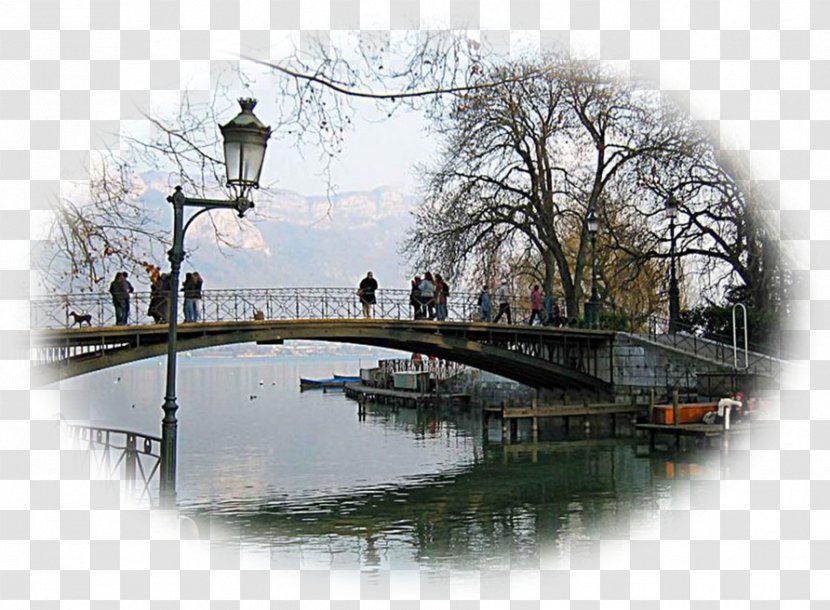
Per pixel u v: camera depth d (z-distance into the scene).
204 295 29.16
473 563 17.22
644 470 27.41
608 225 41.19
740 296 37.44
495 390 51.72
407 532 20.20
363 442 37.56
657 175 38.38
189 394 78.19
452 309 36.34
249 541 19.36
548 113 40.69
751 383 31.23
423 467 30.09
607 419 38.44
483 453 33.03
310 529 20.56
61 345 25.55
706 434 29.64
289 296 31.08
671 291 38.22
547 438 36.66
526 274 47.75
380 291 33.53
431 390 58.34
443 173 43.12
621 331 38.59
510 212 43.06
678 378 36.25
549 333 37.22
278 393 79.62
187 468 29.91
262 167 11.88
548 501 23.48
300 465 30.80
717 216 36.94
